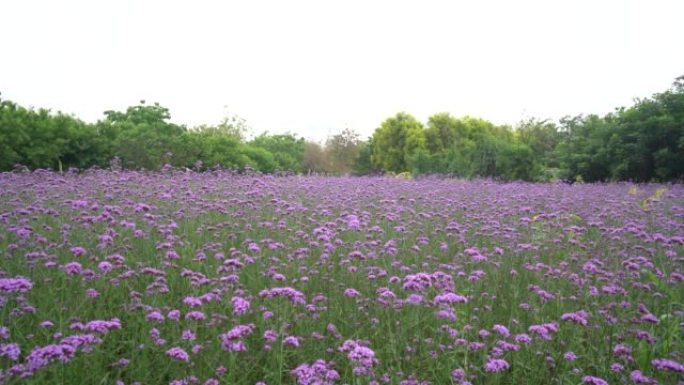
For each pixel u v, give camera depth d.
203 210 10.55
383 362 4.87
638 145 27.41
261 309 5.32
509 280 7.15
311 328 5.40
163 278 6.07
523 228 10.63
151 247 7.70
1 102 22.48
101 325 4.39
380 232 9.40
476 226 10.84
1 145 19.98
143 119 48.91
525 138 45.84
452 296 5.05
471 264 7.74
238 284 6.17
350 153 63.50
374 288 6.54
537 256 8.52
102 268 5.48
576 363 5.06
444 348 5.00
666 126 26.72
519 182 28.02
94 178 14.98
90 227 8.09
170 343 4.97
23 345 4.71
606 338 5.45
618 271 7.18
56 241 7.86
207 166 26.84
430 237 9.97
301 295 5.04
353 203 13.05
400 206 12.27
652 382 4.34
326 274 7.04
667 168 26.66
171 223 9.09
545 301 6.09
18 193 11.44
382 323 5.41
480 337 5.41
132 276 6.39
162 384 4.57
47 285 5.81
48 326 4.85
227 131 55.56
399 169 62.53
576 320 4.93
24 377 3.90
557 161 32.88
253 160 34.09
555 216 11.20
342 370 4.87
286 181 17.88
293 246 8.50
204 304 5.75
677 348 5.15
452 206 13.12
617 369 4.55
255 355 4.91
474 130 63.56
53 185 12.75
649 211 12.85
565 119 45.59
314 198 13.61
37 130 22.05
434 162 38.44
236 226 9.59
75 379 4.11
